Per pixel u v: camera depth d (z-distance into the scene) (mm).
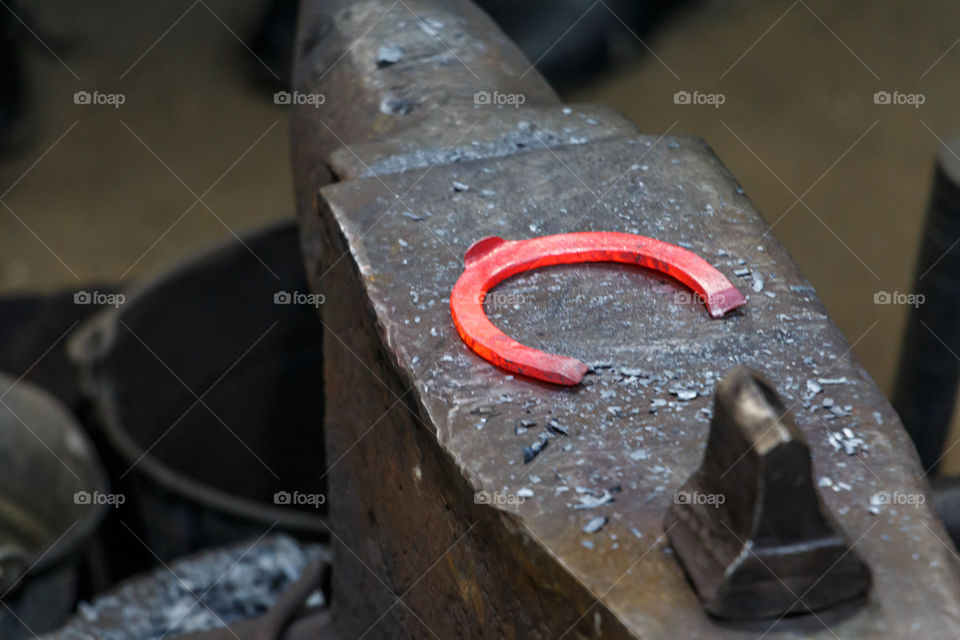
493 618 1147
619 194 1286
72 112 3969
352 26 1470
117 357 2166
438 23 1471
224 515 1856
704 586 1048
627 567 1070
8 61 3795
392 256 1242
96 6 4477
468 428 1146
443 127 1370
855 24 4164
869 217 3248
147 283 2252
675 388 1159
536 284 1226
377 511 1296
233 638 1462
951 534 1409
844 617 1046
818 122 3674
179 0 4488
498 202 1279
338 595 1405
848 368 1169
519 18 3842
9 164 3744
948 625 1042
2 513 2074
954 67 3906
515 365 1169
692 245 1249
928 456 2166
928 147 3531
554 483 1114
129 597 1561
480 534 1135
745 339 1187
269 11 4094
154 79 4133
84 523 1872
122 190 3621
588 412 1149
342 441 1340
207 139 3848
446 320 1206
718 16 4262
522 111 1389
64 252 3355
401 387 1195
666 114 3762
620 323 1199
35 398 2072
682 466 1118
